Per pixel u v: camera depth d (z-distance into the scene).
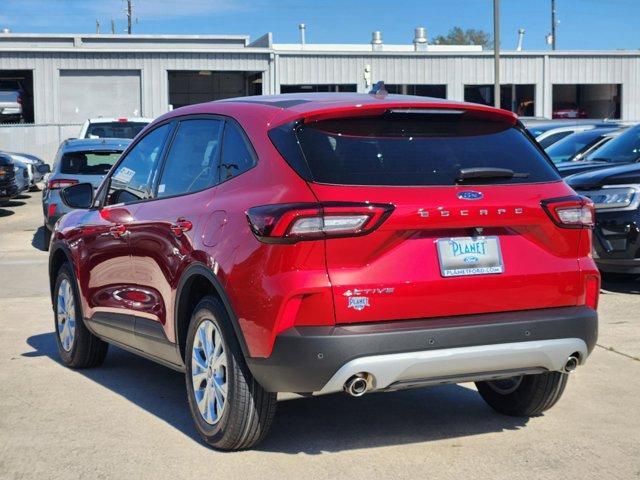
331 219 4.02
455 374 4.23
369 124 4.41
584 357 4.52
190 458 4.54
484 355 4.20
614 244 8.92
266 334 4.09
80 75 41.78
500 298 4.30
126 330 5.64
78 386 6.05
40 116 41.56
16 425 5.13
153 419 5.25
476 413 5.37
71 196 6.15
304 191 4.10
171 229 4.96
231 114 4.90
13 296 9.82
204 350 4.67
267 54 43.03
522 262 4.36
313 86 43.88
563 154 14.02
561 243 4.46
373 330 4.03
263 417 4.43
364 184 4.14
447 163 4.36
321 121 4.36
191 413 4.92
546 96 46.25
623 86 46.81
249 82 46.16
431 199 4.15
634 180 8.91
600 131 14.27
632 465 4.44
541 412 5.25
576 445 4.74
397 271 4.10
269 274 4.08
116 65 41.97
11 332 7.89
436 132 4.50
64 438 4.89
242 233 4.28
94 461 4.51
